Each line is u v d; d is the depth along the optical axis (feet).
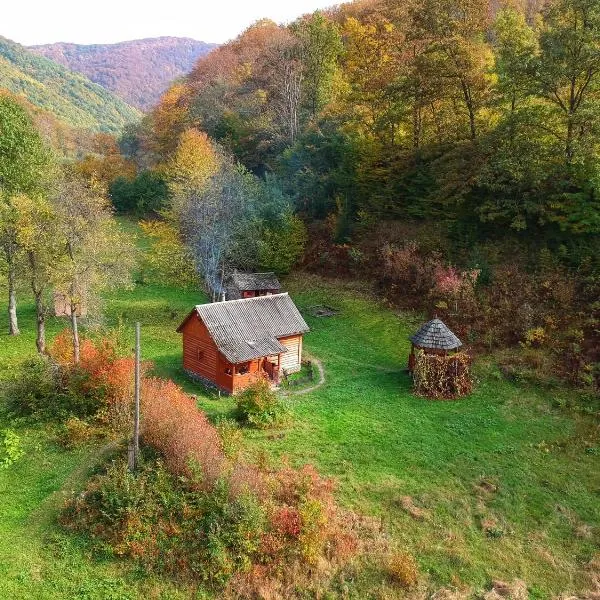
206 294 166.30
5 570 60.13
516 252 138.41
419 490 78.33
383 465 83.51
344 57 221.87
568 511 75.46
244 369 108.27
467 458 85.81
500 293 130.31
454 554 67.62
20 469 78.02
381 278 156.46
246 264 168.25
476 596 62.59
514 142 132.26
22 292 141.38
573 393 102.22
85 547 64.13
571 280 125.49
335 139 181.37
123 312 151.23
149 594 59.67
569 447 88.58
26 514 68.85
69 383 93.71
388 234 165.07
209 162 182.70
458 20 149.18
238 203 164.96
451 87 148.05
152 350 128.47
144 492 68.44
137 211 255.09
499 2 219.41
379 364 123.03
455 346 108.27
